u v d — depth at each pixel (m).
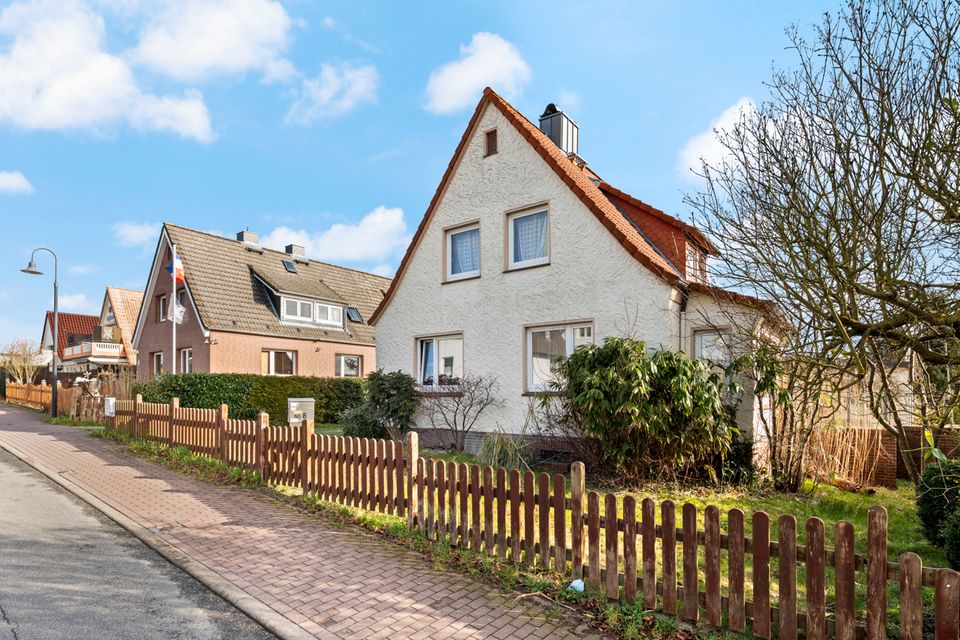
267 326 24.56
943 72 4.89
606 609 4.26
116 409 14.55
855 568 3.46
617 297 10.70
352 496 7.11
